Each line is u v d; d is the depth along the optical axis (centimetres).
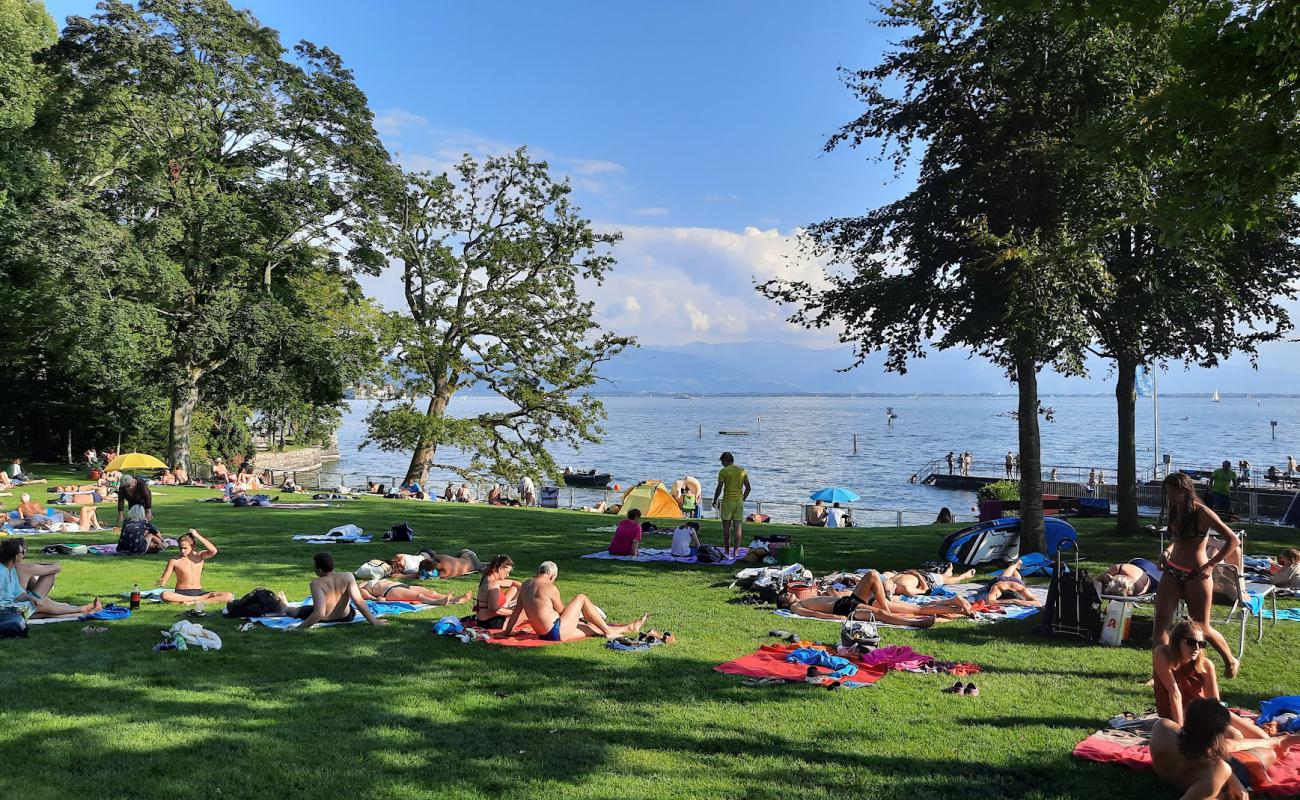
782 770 668
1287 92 943
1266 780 625
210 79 3778
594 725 766
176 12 3694
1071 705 826
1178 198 1084
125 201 4016
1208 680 730
